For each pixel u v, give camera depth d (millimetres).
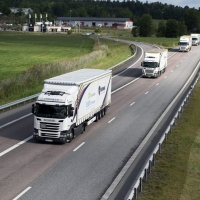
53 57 77688
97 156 21125
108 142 23844
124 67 63062
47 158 20609
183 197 15477
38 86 42156
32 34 160875
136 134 25703
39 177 17844
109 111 32688
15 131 26062
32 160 20219
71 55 81250
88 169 19078
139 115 31219
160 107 34250
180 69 61875
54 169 18953
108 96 31531
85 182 17391
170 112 32219
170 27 153000
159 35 156500
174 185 16609
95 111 27766
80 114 24453
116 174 18453
